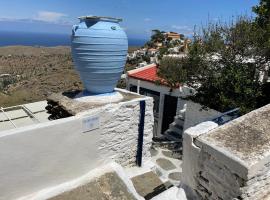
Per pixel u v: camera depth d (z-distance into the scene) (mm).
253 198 4383
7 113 9750
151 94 13797
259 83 9000
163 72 12336
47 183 5113
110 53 5840
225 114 7918
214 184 4766
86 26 5734
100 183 5441
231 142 4766
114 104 6035
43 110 10109
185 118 11062
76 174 5539
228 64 9297
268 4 9078
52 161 5070
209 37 9984
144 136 6816
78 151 5461
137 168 6832
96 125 5668
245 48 9023
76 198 4988
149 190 6090
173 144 10062
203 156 4934
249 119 5469
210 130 5332
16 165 4609
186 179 5520
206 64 9750
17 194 4754
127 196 5254
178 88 12180
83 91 6770
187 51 10844
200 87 10180
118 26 6105
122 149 6453
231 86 8844
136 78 14117
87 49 5723
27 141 4648
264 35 8414
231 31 9516
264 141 4746
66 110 5777
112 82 6363
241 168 4160
